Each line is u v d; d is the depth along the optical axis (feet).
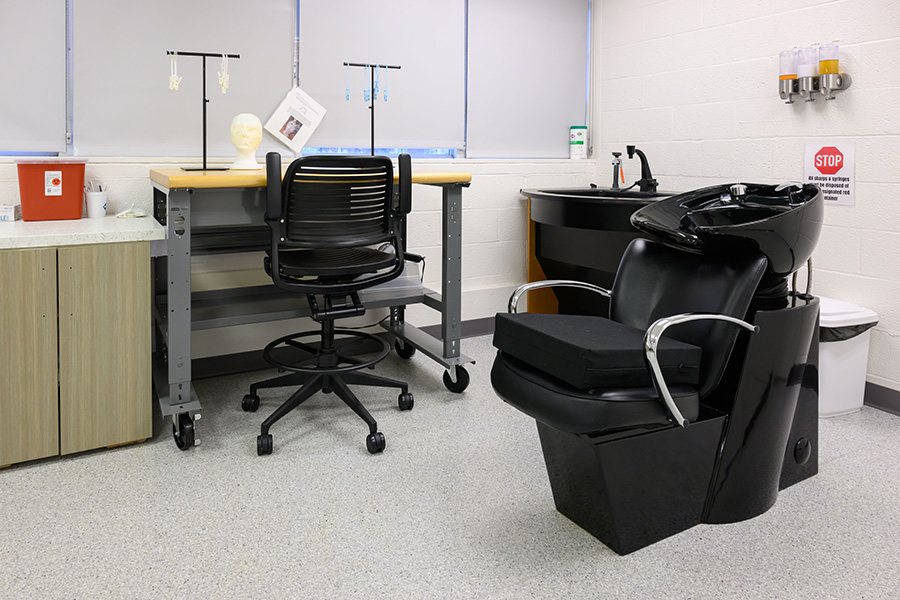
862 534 5.84
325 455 7.38
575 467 5.71
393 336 11.63
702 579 5.19
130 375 7.36
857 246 8.91
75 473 6.89
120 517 6.04
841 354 8.47
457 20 11.55
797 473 6.80
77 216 8.09
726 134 10.53
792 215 5.37
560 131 13.11
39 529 5.82
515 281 12.82
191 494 6.48
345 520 6.04
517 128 12.55
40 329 6.82
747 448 5.91
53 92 8.66
